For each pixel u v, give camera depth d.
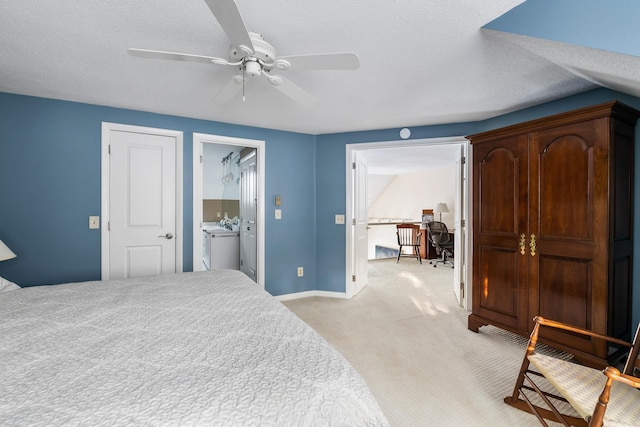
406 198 8.31
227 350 1.09
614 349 2.02
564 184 2.17
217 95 2.08
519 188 2.45
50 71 2.15
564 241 2.17
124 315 1.42
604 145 1.96
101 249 2.91
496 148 2.63
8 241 2.57
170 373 0.94
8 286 2.10
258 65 1.55
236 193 6.15
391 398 1.84
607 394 1.11
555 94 2.57
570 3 1.38
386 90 2.49
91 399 0.81
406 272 5.54
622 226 2.09
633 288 2.19
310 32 1.66
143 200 3.09
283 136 3.80
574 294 2.12
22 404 0.79
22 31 1.66
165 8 1.47
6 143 2.55
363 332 2.82
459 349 2.48
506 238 2.56
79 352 1.07
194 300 1.64
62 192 2.75
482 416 1.69
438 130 3.53
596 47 1.33
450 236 6.52
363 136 3.82
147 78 2.27
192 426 0.73
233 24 1.22
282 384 0.89
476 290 2.83
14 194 2.59
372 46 1.80
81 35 1.70
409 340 2.65
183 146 3.23
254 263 4.02
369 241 8.56
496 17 1.53
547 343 2.25
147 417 0.75
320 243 4.00
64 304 1.57
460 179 3.66
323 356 1.06
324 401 0.85
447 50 1.85
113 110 2.93
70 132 2.77
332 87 2.43
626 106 1.95
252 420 0.76
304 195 3.95
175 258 3.23
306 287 3.98
